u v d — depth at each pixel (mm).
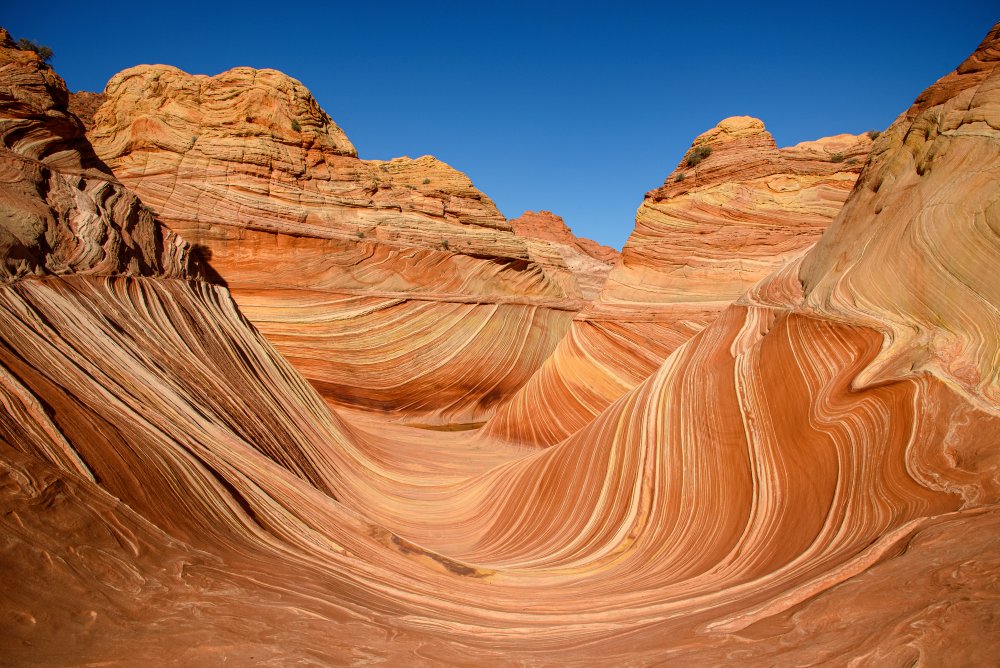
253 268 23984
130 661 3064
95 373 7477
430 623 4637
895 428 5637
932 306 6750
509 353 27719
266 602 4125
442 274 28516
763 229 18984
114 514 4438
